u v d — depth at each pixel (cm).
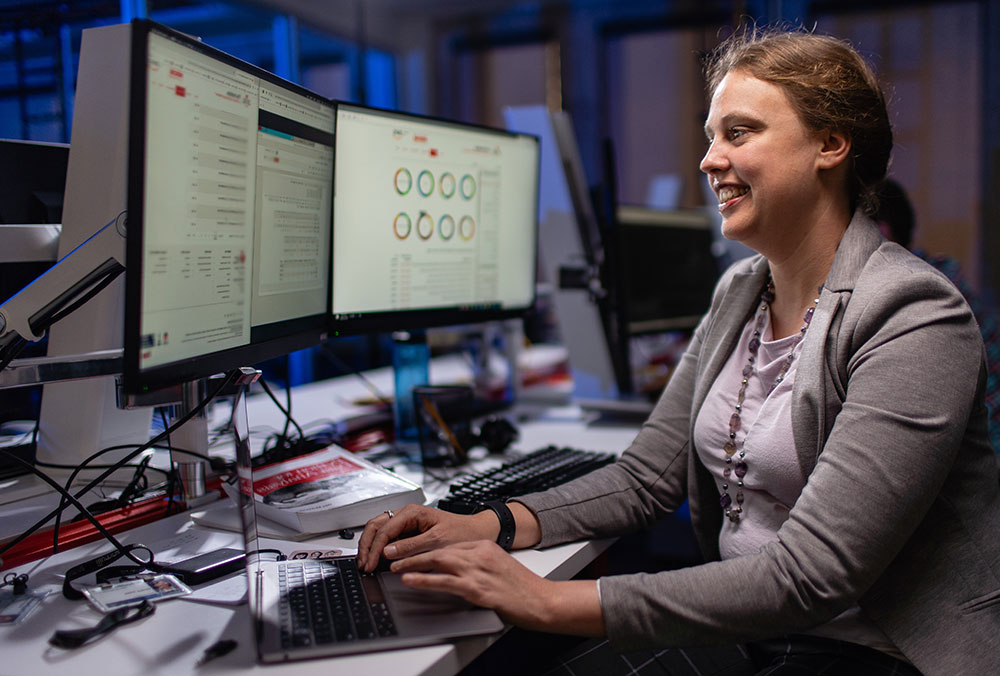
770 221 102
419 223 150
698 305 243
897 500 81
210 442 154
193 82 86
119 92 120
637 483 117
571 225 202
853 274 97
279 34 493
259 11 471
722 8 539
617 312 196
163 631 79
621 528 112
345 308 140
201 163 89
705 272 250
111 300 127
